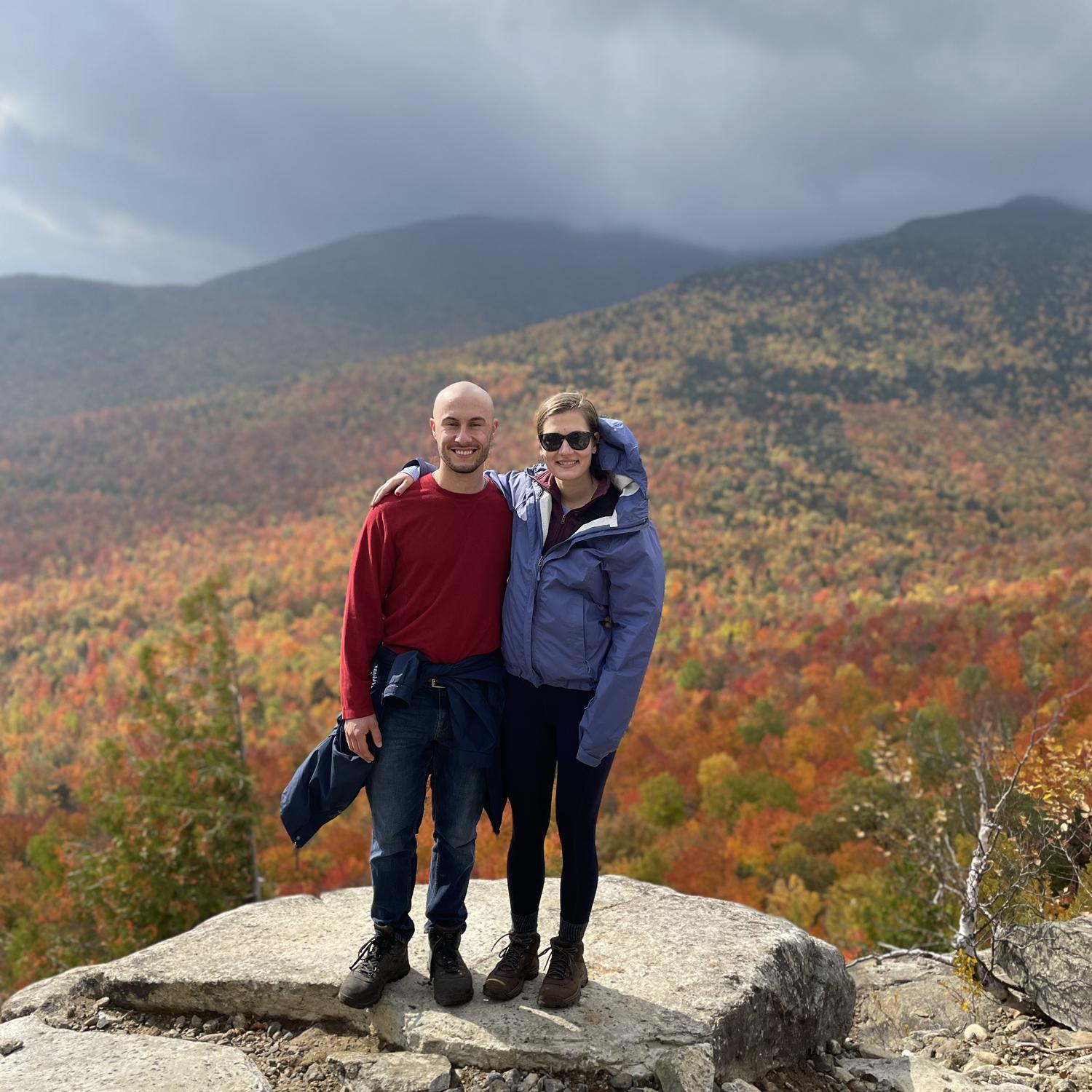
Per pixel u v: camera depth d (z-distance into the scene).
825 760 52.53
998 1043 3.42
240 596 153.38
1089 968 3.44
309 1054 2.58
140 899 13.23
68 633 145.62
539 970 2.82
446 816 2.62
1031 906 4.50
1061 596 80.31
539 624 2.45
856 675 67.69
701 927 3.12
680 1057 2.35
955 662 66.00
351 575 2.54
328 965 2.84
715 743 58.56
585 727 2.39
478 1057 2.39
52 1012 2.83
